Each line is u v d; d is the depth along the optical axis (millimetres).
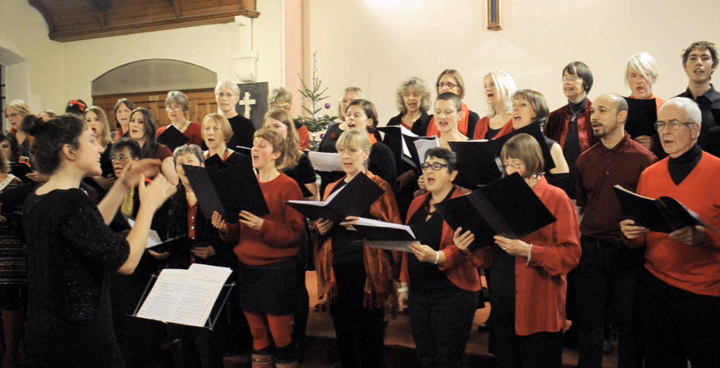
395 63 7559
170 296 2959
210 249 3828
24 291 4148
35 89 9125
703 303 2756
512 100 3797
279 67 7840
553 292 2902
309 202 3166
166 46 8633
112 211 2457
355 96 4953
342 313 3475
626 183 3275
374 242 3086
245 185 3336
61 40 9281
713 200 2738
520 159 2932
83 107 5516
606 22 6453
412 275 3229
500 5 6875
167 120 8719
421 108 4562
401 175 4184
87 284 2291
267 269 3650
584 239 3340
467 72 7148
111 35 8977
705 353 2771
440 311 3111
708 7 6023
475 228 2869
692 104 2824
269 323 3682
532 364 2895
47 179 2465
